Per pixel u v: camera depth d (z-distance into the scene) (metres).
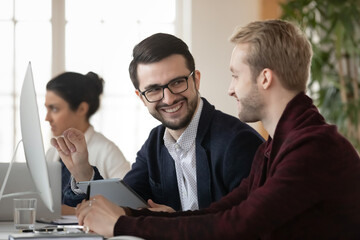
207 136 2.94
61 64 6.46
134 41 6.59
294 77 2.17
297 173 1.94
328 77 6.32
